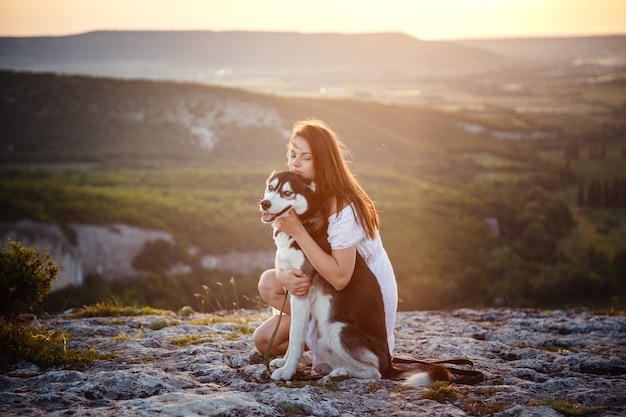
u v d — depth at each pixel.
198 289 52.84
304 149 3.97
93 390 3.44
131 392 3.48
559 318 6.86
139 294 49.84
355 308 3.82
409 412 3.34
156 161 142.50
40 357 4.20
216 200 91.62
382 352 3.86
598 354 5.00
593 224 112.25
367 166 135.75
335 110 185.88
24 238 53.88
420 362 4.18
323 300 3.81
